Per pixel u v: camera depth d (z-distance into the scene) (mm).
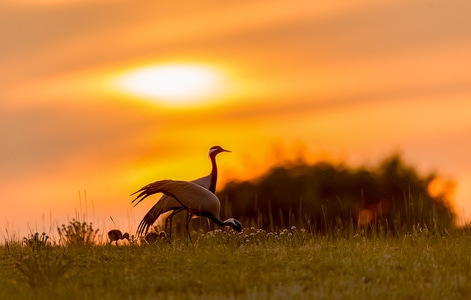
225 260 19516
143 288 17422
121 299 16797
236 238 22562
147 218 24375
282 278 17953
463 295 17328
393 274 18359
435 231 23531
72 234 22781
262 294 16594
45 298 16641
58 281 17875
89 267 19375
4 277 18750
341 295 16547
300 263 19094
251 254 20250
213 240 22844
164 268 18969
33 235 22266
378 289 17094
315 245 21625
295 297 16484
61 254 20625
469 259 19609
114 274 18406
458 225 26359
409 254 20031
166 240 22906
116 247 22047
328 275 18312
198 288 17484
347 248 20938
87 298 16641
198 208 23453
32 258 19328
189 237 23219
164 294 17078
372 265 18766
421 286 17422
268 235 23000
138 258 20047
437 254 20016
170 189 23531
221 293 17031
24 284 17875
